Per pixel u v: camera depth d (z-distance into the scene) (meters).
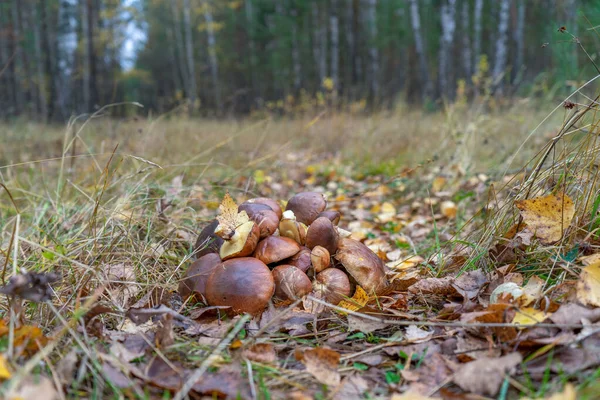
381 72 24.25
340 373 1.79
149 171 3.52
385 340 2.03
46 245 2.77
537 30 21.88
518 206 2.31
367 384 1.73
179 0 31.69
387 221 4.31
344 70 27.31
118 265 2.62
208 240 2.60
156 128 6.51
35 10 25.80
